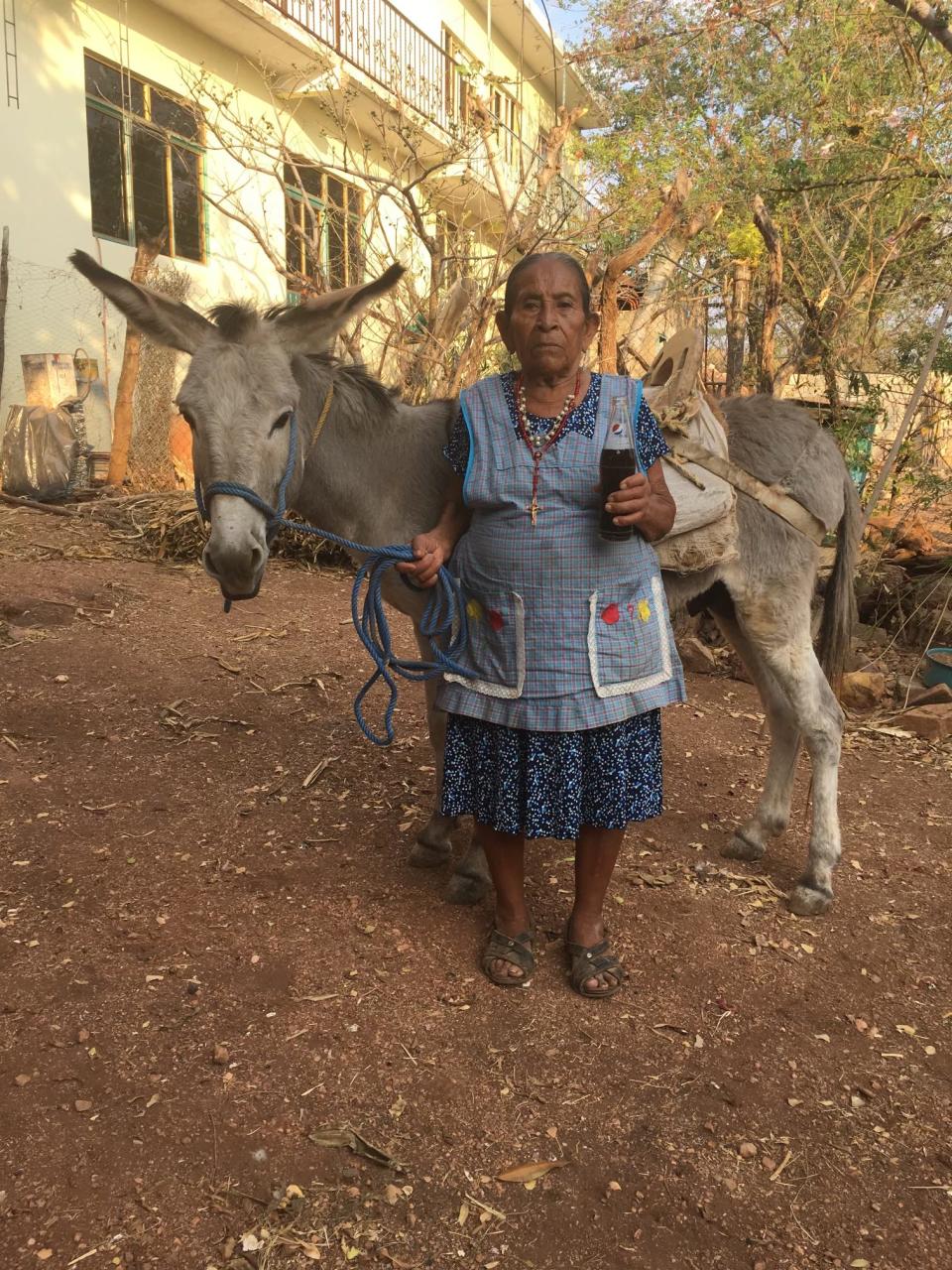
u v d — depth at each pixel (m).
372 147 13.82
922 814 4.02
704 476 2.86
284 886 3.15
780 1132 2.24
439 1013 2.58
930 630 6.55
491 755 2.53
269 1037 2.45
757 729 4.93
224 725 4.41
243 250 12.07
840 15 7.41
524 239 8.27
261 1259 1.86
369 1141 2.15
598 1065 2.43
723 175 7.65
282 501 2.57
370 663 5.35
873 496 6.02
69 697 4.55
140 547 7.20
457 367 7.45
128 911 2.96
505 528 2.36
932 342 5.85
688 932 3.02
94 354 9.94
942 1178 2.13
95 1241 1.88
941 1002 2.75
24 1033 2.40
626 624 2.41
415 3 14.59
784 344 9.19
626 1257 1.91
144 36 10.52
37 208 9.39
